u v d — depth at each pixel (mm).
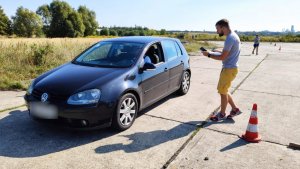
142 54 4961
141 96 4785
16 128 4414
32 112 4195
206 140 4191
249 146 4020
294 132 4586
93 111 3961
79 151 3729
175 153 3756
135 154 3695
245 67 12211
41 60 9969
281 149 3951
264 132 4559
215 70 11086
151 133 4395
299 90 7625
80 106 3891
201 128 4656
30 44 12227
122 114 4398
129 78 4488
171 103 6023
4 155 3557
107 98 4086
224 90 4910
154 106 5777
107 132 4367
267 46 34094
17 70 8625
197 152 3803
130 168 3350
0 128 4395
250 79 9188
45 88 4133
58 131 4336
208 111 5570
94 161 3480
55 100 3965
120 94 4238
